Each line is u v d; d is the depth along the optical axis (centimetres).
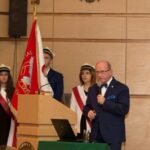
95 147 510
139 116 924
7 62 946
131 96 929
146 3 938
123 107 682
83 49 942
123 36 939
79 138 619
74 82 938
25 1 927
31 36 767
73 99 852
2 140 807
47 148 530
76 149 514
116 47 938
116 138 680
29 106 612
